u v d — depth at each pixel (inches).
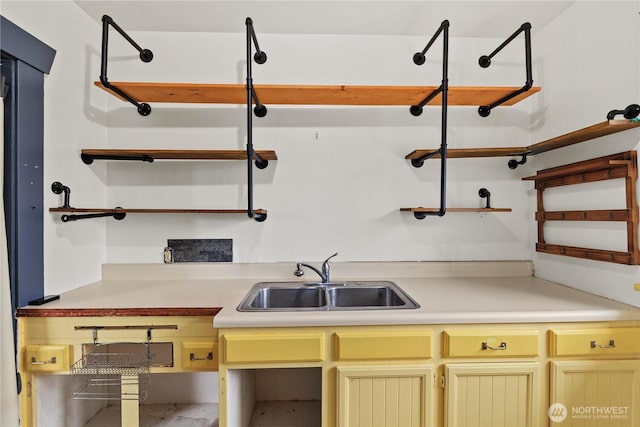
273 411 73.4
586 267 62.6
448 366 50.0
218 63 76.9
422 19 71.8
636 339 50.4
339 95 67.1
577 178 62.6
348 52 77.8
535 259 77.2
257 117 77.2
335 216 77.7
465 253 78.6
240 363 49.6
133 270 75.0
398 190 78.2
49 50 57.7
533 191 77.3
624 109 53.9
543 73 73.6
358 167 77.9
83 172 67.9
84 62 68.4
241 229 76.9
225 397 49.5
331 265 76.7
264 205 77.0
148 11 68.7
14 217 52.7
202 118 76.8
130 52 75.5
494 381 50.3
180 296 61.0
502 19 71.2
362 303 70.1
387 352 49.6
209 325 54.2
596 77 59.4
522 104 78.6
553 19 70.4
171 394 77.3
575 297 59.0
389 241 78.3
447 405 50.0
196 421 71.4
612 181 56.2
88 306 54.6
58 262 61.6
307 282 73.3
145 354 58.7
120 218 75.7
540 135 74.7
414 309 52.1
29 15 54.7
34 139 55.8
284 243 77.3
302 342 49.3
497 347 49.8
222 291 64.6
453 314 50.3
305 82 77.4
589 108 61.0
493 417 50.3
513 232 78.9
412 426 50.2
